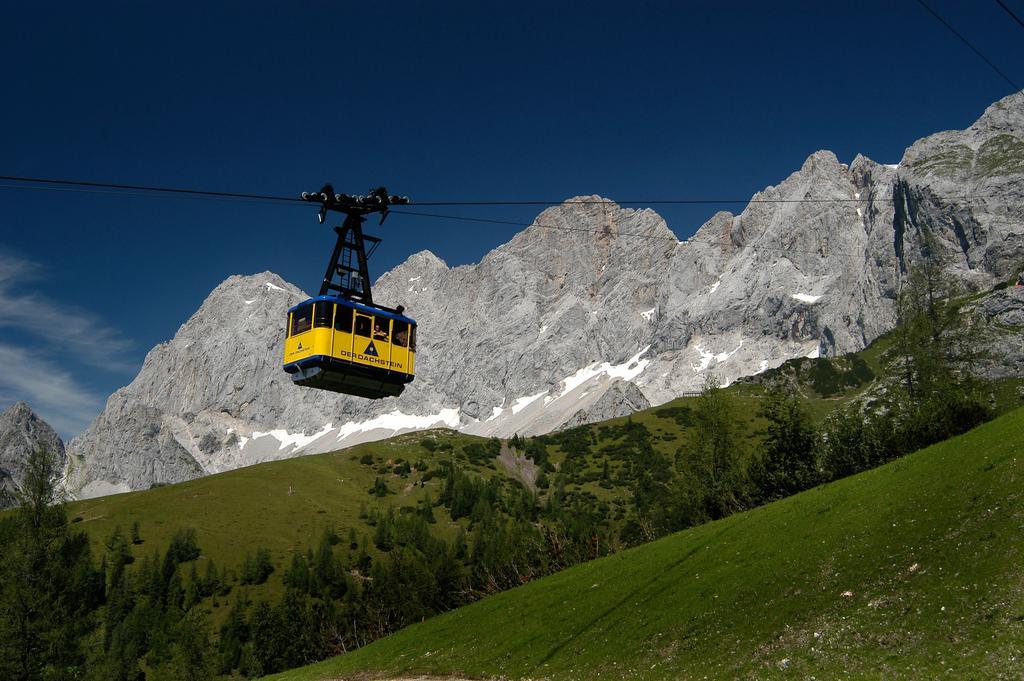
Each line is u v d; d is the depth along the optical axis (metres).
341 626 134.50
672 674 42.19
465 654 61.34
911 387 115.69
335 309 43.78
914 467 55.50
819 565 46.62
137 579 181.88
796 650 38.22
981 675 29.53
